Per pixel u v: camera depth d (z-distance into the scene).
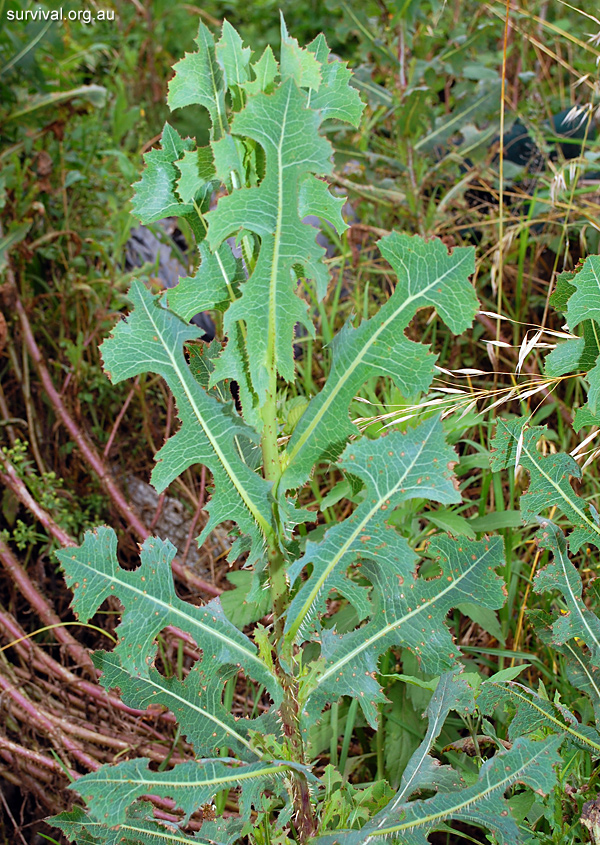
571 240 1.81
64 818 0.77
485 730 0.87
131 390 1.82
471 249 0.70
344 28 2.06
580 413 0.85
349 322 0.75
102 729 1.30
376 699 0.77
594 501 1.38
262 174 0.72
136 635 0.75
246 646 0.78
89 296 1.94
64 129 1.97
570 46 2.31
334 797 0.79
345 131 2.03
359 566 0.79
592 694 0.88
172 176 0.73
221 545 1.70
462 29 1.97
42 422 1.84
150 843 0.76
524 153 2.23
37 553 1.69
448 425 1.16
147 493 1.85
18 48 1.85
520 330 1.72
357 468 0.73
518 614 1.29
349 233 1.96
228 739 0.79
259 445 0.79
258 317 0.72
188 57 0.70
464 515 1.57
